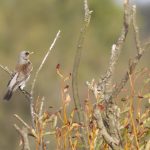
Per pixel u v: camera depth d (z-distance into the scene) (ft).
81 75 202.08
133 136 25.18
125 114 26.30
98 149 25.55
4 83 159.74
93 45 224.53
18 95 173.17
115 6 239.30
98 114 24.93
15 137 168.04
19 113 175.83
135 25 26.58
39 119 25.55
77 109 25.44
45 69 192.13
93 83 25.64
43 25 225.76
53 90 179.73
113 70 26.37
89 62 216.13
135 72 26.23
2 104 172.35
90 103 25.32
